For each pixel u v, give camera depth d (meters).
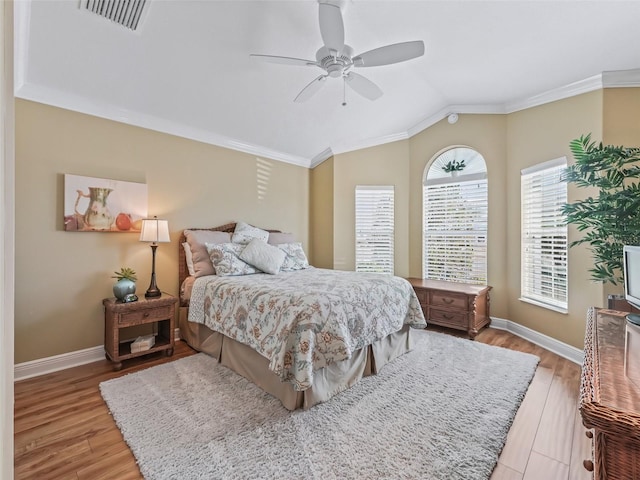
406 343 2.85
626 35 2.18
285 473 1.41
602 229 2.22
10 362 0.55
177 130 3.34
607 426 0.67
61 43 2.15
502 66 2.79
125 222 2.92
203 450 1.55
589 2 1.95
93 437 1.67
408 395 2.08
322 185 4.82
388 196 4.41
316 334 1.89
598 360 1.01
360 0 2.08
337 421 1.79
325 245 4.75
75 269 2.66
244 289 2.38
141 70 2.52
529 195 3.31
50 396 2.10
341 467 1.44
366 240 4.48
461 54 2.68
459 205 3.90
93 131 2.76
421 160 4.18
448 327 3.45
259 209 4.22
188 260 3.26
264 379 2.15
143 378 2.34
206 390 2.15
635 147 2.52
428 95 3.52
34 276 2.46
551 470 1.45
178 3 1.99
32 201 2.46
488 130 3.65
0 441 0.52
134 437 1.65
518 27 2.27
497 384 2.22
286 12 2.13
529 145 3.29
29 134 2.44
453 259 3.95
